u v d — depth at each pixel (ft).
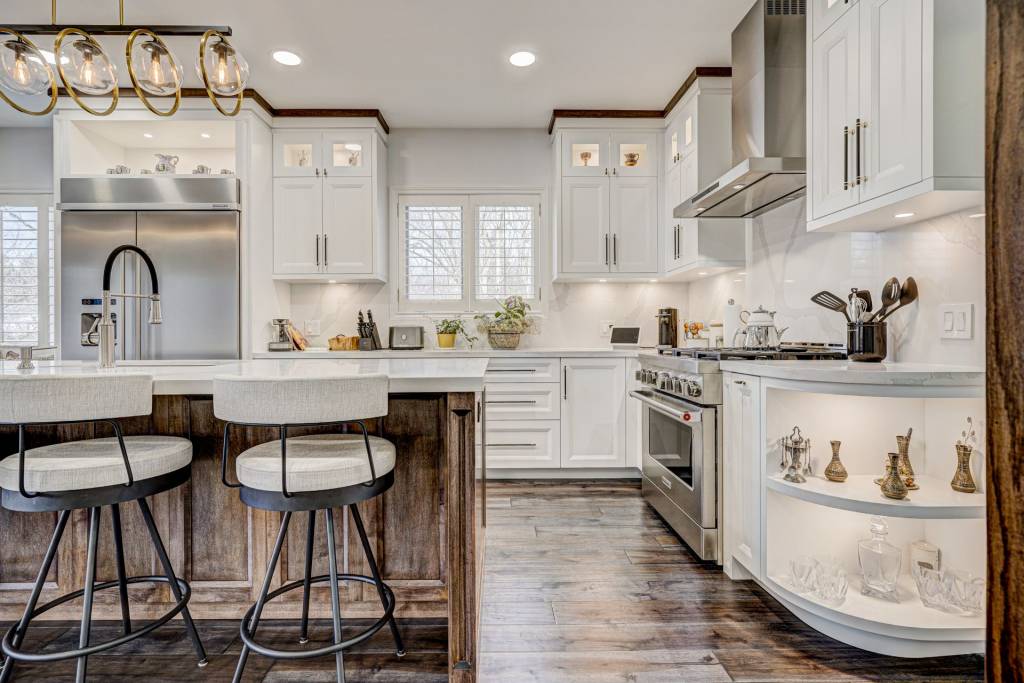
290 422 4.08
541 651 5.36
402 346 12.61
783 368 5.74
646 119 11.98
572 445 11.46
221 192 10.65
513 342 12.51
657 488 9.08
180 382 4.96
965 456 5.42
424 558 5.76
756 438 6.27
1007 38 2.06
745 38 8.28
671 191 11.60
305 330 13.09
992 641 2.09
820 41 6.31
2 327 12.43
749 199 8.57
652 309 13.28
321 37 8.95
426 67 10.00
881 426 6.25
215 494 5.72
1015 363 2.03
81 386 4.03
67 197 10.55
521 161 13.21
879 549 5.71
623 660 5.22
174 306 10.58
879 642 5.30
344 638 5.45
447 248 13.26
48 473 4.13
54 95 6.13
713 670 5.07
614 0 7.97
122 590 5.12
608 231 12.04
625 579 6.89
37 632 5.57
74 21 8.28
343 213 11.92
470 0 7.94
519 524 8.86
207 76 6.09
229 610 5.78
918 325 6.19
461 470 4.68
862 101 5.58
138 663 5.15
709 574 7.05
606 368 11.51
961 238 5.56
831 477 5.87
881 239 6.72
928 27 4.72
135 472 4.46
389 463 4.73
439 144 13.14
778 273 9.11
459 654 4.69
